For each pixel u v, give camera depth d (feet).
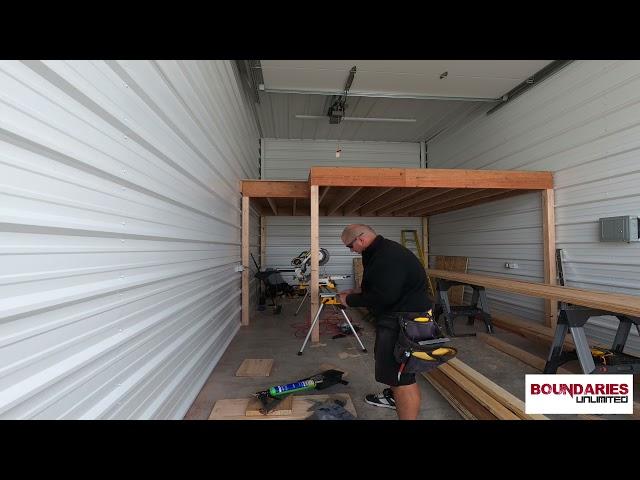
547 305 13.70
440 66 13.98
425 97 16.74
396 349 6.00
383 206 20.75
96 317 4.19
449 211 22.66
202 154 8.79
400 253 6.46
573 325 8.52
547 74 13.76
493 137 17.62
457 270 20.67
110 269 4.50
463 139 20.57
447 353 5.73
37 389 3.19
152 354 5.90
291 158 24.71
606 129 11.28
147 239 5.70
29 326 3.15
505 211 16.76
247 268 16.12
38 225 3.20
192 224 8.20
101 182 4.29
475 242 19.45
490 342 12.80
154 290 5.99
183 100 7.25
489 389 7.70
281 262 25.05
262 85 15.97
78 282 3.85
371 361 11.14
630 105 10.50
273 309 20.10
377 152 25.29
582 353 8.40
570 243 12.83
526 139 15.14
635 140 10.39
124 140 4.83
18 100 3.01
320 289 13.66
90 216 4.05
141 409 5.41
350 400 8.09
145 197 5.57
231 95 13.14
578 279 12.50
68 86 3.61
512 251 16.21
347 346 12.82
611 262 11.23
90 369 4.06
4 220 2.82
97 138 4.16
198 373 8.81
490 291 17.87
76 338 3.80
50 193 3.40
